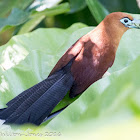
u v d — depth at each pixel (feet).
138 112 6.26
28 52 23.98
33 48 24.29
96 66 19.74
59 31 25.85
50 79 19.66
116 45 20.93
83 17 36.29
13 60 23.48
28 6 33.45
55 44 24.85
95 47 20.07
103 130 6.14
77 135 6.29
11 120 17.10
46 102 18.39
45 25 37.42
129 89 6.81
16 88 20.31
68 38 24.02
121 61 22.16
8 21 29.32
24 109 17.75
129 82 7.04
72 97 19.93
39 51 22.68
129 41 23.07
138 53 22.35
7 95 19.84
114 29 21.02
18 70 21.16
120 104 6.51
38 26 37.55
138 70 7.23
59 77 19.76
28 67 21.59
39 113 17.78
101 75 20.02
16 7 32.83
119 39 21.22
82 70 19.67
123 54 22.41
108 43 20.35
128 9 33.01
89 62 19.72
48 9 29.50
